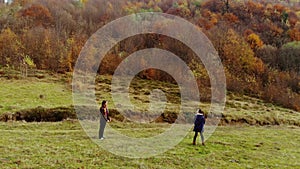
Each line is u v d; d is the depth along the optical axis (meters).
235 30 98.38
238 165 20.27
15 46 68.38
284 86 73.19
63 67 65.75
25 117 34.97
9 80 53.62
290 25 113.56
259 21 113.94
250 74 78.06
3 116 33.59
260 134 32.75
